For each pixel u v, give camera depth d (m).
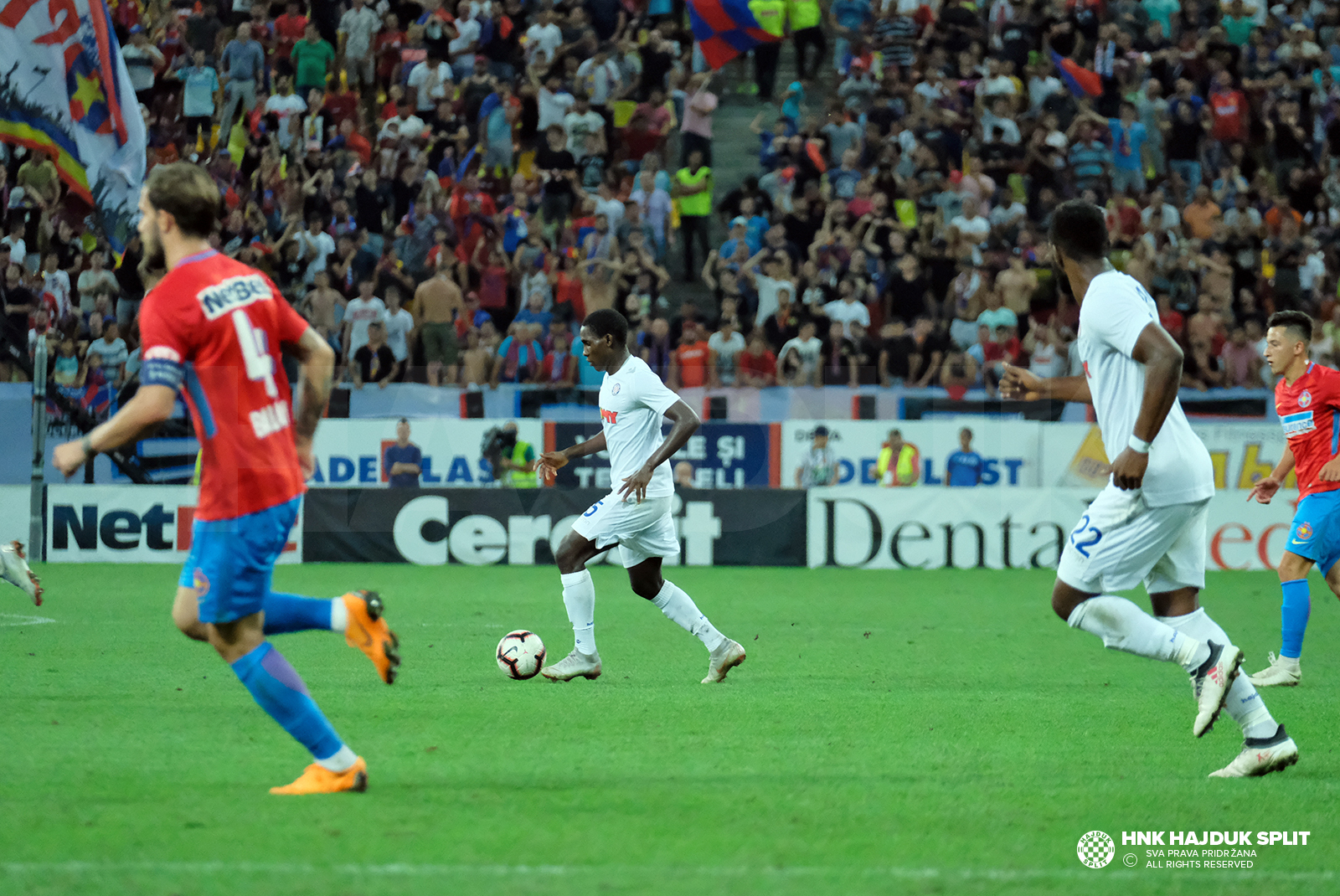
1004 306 55.34
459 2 62.75
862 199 58.28
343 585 38.53
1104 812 12.98
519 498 47.03
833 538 47.69
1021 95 63.34
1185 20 67.31
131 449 47.38
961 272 56.50
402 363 52.59
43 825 11.81
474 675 22.02
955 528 47.69
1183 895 10.52
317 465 47.91
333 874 10.39
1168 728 17.75
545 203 58.59
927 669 23.59
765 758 15.32
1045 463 49.34
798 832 11.99
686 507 47.69
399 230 57.25
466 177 59.19
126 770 14.16
